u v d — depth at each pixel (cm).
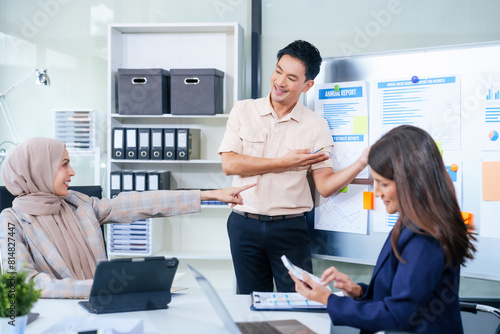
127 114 338
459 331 145
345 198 288
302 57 249
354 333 192
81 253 204
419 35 336
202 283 130
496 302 317
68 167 211
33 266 187
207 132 362
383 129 278
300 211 261
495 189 250
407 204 138
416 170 138
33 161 199
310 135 267
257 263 263
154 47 364
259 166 251
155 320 153
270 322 151
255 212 257
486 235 253
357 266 337
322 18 347
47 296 176
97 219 220
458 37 332
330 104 293
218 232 363
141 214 223
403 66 273
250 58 360
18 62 383
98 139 372
